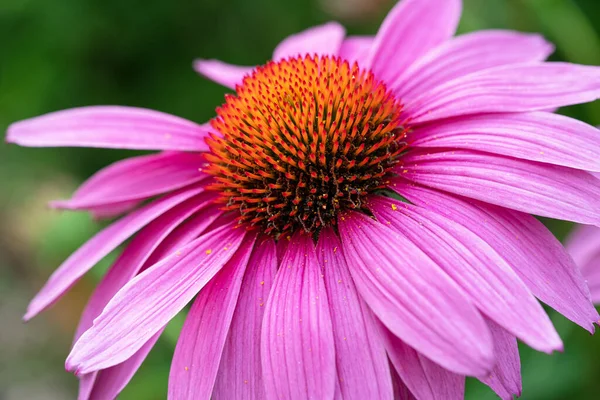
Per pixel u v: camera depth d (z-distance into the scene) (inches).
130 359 8.0
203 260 8.2
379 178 8.4
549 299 7.7
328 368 7.5
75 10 14.8
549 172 7.9
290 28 15.0
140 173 9.2
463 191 8.0
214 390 7.8
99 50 15.4
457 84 8.6
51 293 8.6
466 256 7.6
